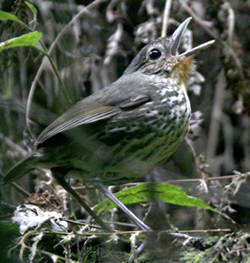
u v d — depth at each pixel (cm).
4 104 1070
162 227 892
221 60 1113
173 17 1162
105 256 713
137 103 809
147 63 916
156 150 818
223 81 1239
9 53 993
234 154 1369
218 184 988
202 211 1010
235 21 1220
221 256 677
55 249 711
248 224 1144
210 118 1282
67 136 803
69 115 805
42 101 1130
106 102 814
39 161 828
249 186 1068
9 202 1091
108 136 802
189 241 702
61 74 1126
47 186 998
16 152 1129
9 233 740
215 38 1119
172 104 823
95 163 815
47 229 711
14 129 1132
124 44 1179
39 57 1109
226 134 1329
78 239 716
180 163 1059
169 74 895
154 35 1124
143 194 840
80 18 1177
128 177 858
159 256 701
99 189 812
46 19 1124
